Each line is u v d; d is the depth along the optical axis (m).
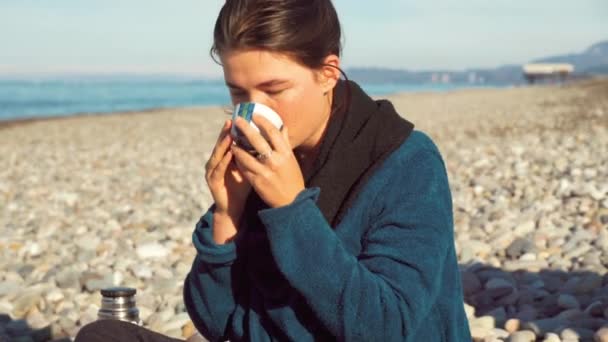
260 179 1.66
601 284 4.23
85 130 21.72
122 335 1.92
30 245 6.23
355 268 1.63
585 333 3.46
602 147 10.82
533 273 4.61
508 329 3.66
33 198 9.49
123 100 68.75
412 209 1.73
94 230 7.10
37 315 4.23
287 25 1.66
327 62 1.76
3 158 14.80
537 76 62.06
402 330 1.62
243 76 1.71
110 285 4.91
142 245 6.04
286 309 1.81
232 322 2.00
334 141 1.85
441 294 1.80
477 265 4.77
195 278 2.01
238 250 1.91
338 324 1.62
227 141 1.75
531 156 10.27
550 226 5.84
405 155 1.80
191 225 7.01
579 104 22.22
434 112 24.03
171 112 31.19
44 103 59.81
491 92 42.28
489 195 7.54
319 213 1.67
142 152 15.23
